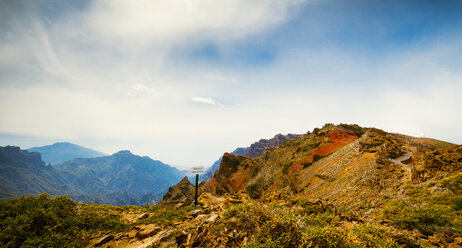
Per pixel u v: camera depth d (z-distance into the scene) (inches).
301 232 239.9
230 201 624.1
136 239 345.1
